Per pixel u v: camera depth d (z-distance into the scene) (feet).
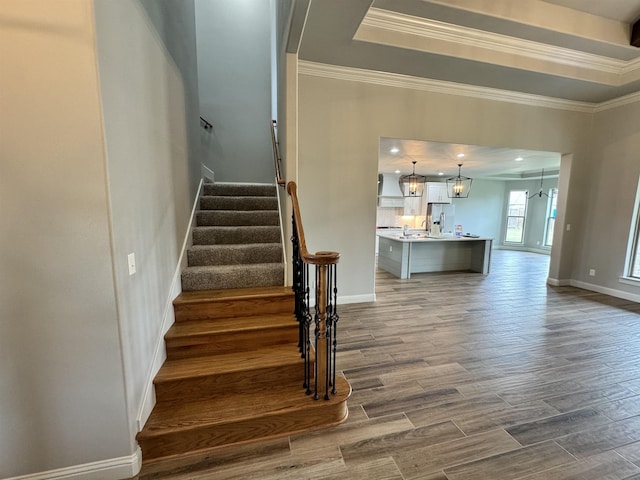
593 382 7.66
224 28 15.67
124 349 4.75
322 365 6.26
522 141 14.88
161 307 6.79
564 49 11.72
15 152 4.04
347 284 13.52
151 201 6.20
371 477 4.93
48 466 4.64
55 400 4.54
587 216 16.55
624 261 14.94
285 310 8.42
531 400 6.92
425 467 5.12
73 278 4.38
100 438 4.77
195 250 9.37
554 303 14.03
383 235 21.58
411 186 23.12
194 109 10.83
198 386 6.19
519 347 9.54
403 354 9.03
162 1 7.07
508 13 9.87
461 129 13.73
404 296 14.99
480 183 32.71
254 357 6.95
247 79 16.05
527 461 5.26
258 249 9.77
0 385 4.33
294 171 9.21
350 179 12.74
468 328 11.02
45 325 4.37
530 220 31.83
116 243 4.57
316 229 12.65
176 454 5.35
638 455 5.42
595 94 14.44
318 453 5.41
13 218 4.12
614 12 10.74
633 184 14.56
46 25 3.96
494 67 11.53
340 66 11.72
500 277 19.51
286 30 8.44
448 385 7.47
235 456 5.35
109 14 4.43
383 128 12.75
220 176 16.15
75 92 4.12
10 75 3.95
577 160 16.20
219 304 7.90
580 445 5.62
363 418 6.30
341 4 8.01
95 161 4.26
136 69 5.48
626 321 11.81
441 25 10.20
